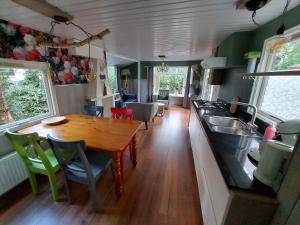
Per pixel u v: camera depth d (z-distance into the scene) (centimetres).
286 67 162
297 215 63
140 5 143
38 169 165
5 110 205
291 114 148
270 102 182
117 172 169
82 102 349
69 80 306
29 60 227
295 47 150
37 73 246
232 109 240
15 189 189
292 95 147
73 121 229
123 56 537
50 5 141
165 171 232
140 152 289
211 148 126
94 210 160
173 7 147
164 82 783
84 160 140
